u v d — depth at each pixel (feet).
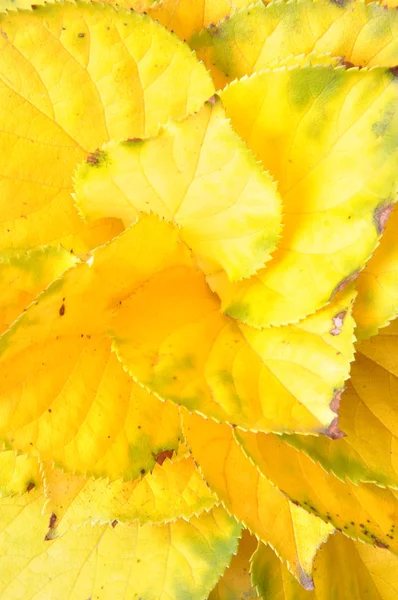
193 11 1.42
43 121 1.38
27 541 1.49
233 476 1.37
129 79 1.37
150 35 1.36
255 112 1.30
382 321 1.35
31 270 1.28
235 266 1.32
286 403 1.29
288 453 1.37
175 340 1.32
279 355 1.32
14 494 1.40
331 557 1.49
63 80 1.37
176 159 1.28
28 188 1.37
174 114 1.38
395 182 1.27
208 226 1.32
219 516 1.49
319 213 1.30
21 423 1.26
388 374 1.42
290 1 1.36
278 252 1.32
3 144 1.37
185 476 1.44
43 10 1.36
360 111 1.28
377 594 1.51
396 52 1.36
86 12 1.36
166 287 1.34
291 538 1.37
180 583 1.48
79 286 1.26
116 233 1.39
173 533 1.49
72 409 1.29
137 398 1.34
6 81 1.36
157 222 1.28
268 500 1.38
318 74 1.28
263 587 1.45
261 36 1.38
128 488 1.42
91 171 1.30
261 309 1.33
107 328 1.31
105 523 1.44
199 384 1.30
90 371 1.30
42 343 1.26
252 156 1.26
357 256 1.29
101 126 1.38
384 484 1.36
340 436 1.27
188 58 1.36
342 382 1.29
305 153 1.30
